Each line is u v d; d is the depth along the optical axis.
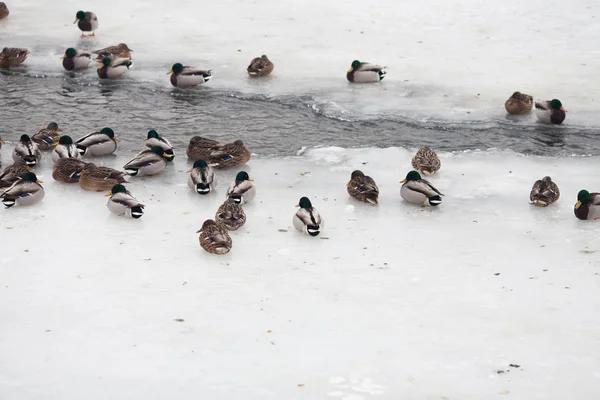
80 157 17.94
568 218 15.38
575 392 10.28
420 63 24.61
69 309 12.06
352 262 13.66
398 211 15.73
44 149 18.73
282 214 15.50
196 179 16.23
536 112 20.55
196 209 15.69
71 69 24.17
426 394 10.25
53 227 14.75
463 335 11.56
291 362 10.88
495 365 10.86
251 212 15.59
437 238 14.59
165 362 10.82
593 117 20.84
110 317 11.88
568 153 18.86
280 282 12.97
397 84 23.14
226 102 22.12
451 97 22.20
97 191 16.44
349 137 19.84
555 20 28.03
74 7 29.20
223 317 11.94
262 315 12.02
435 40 26.41
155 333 11.49
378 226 15.06
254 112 21.45
